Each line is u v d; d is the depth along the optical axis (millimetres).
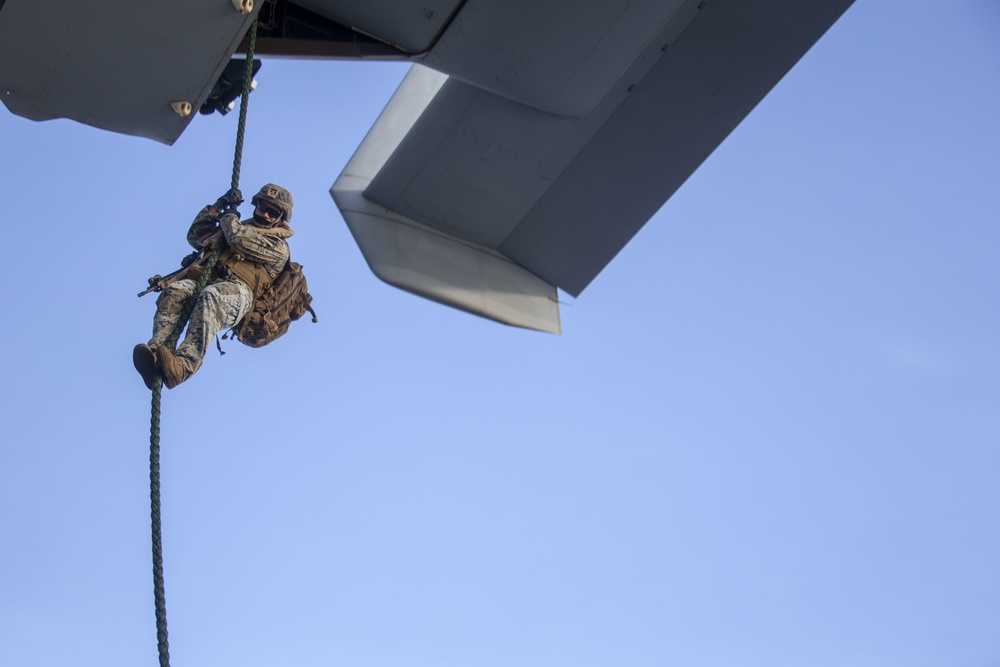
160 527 7402
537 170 12789
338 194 12680
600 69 11508
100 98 9664
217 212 9031
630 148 12859
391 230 12625
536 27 10828
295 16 10234
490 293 13070
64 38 9070
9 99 9617
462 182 12656
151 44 9164
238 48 10023
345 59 10609
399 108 12914
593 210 13219
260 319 8914
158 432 7793
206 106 10344
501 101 11984
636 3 10758
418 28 10539
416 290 12508
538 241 13398
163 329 8398
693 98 12719
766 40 12500
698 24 12297
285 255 9023
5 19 8883
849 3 12398
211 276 8891
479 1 10430
